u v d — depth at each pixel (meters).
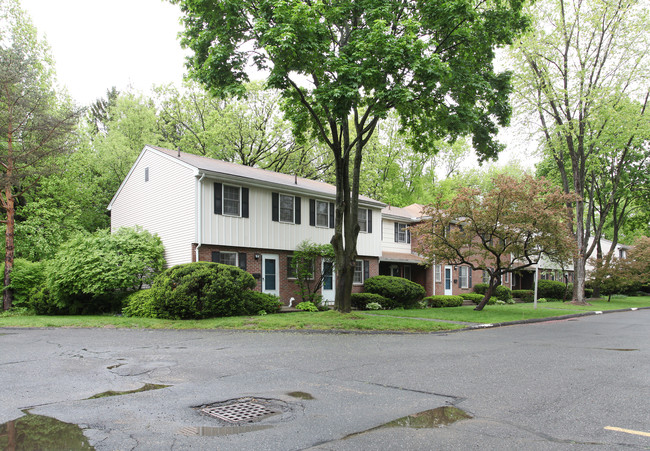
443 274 31.83
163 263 19.81
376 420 5.14
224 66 15.02
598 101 26.98
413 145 18.89
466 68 16.03
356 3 14.76
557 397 6.21
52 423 4.98
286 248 22.09
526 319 18.66
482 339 12.78
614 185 33.75
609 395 6.33
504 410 5.58
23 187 25.23
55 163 23.52
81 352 9.82
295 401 5.94
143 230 20.50
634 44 26.20
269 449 4.24
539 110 28.72
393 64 13.39
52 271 18.09
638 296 45.19
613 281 34.56
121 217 23.56
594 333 14.59
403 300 24.86
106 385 6.79
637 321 19.44
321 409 5.57
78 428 4.82
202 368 8.09
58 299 18.19
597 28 26.61
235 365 8.38
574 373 7.87
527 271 37.22
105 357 9.20
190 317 16.11
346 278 17.42
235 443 4.39
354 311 19.88
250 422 5.05
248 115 35.91
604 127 28.27
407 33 13.84
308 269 22.25
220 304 16.38
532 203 19.42
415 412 5.47
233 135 35.06
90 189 28.27
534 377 7.51
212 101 36.75
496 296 31.73
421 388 6.69
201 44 15.11
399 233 30.66
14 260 20.67
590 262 37.31
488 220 20.23
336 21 15.23
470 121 17.11
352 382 7.05
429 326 15.22
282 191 22.14
